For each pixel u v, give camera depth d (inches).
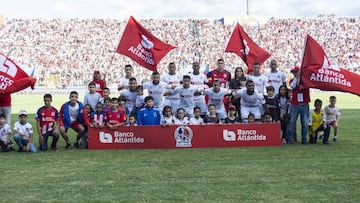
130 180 296.7
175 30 2207.2
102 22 2249.0
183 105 482.3
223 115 483.5
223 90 477.1
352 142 466.3
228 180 293.9
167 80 504.1
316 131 460.4
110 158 379.9
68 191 270.4
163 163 353.7
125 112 461.4
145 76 1749.5
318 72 441.4
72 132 586.2
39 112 435.5
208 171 321.4
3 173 321.7
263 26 2198.6
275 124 439.5
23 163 360.2
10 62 433.4
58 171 327.3
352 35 2112.5
